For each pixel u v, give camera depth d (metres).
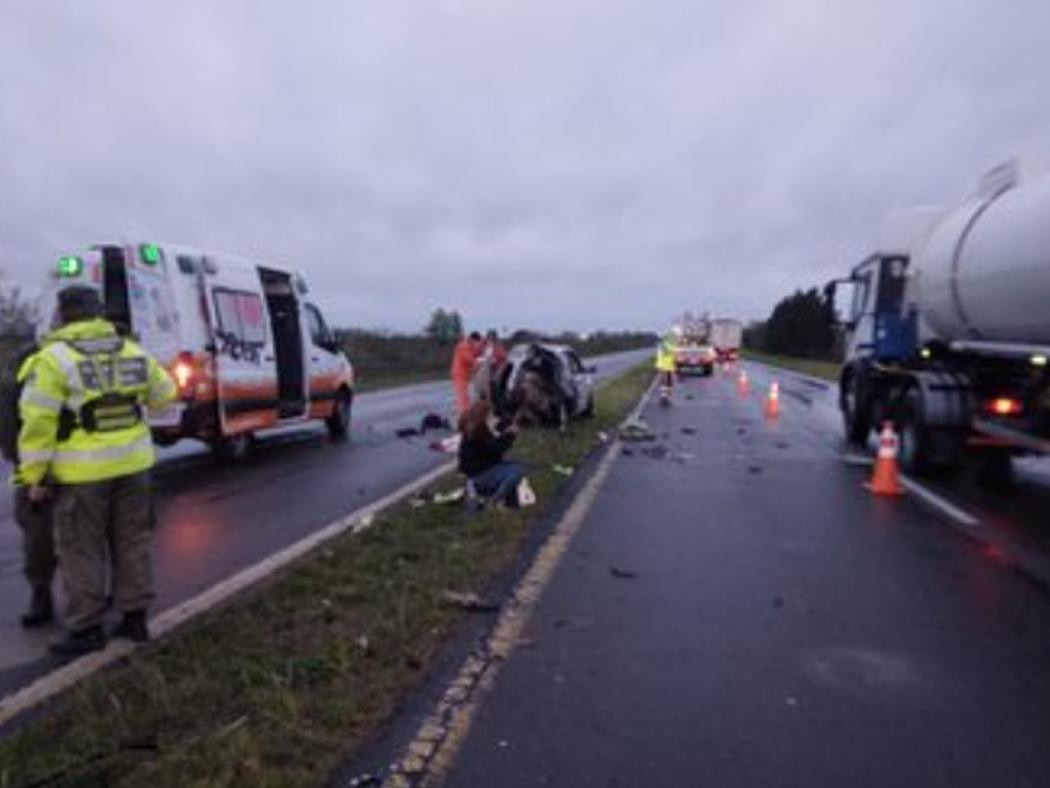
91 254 14.42
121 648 6.64
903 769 5.07
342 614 7.32
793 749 5.29
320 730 5.33
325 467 15.83
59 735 5.18
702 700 5.96
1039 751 5.32
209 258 15.79
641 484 14.37
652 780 4.91
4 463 16.72
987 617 7.84
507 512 11.43
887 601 8.25
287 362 18.53
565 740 5.36
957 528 11.50
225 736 5.12
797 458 17.92
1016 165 14.05
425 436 20.75
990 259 13.55
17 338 24.75
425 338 65.69
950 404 15.22
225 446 16.22
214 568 8.93
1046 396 13.10
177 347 14.73
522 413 21.52
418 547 9.53
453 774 4.95
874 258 19.52
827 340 92.44
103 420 6.69
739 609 7.90
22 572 8.97
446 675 6.27
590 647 6.89
